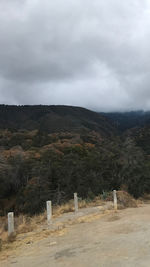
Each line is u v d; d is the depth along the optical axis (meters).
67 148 61.09
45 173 38.78
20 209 34.72
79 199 14.02
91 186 30.36
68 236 7.34
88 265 4.73
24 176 49.38
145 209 11.91
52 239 7.18
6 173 49.62
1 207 43.09
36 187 34.97
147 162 36.84
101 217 9.98
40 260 5.42
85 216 10.20
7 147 72.06
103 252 5.41
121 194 15.45
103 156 39.44
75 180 34.00
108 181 31.86
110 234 7.07
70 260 5.15
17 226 9.03
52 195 30.52
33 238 7.48
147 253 5.04
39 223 9.51
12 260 5.73
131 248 5.50
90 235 7.18
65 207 11.95
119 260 4.80
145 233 6.77
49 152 54.84
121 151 37.62
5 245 7.00
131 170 31.91
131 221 8.67
